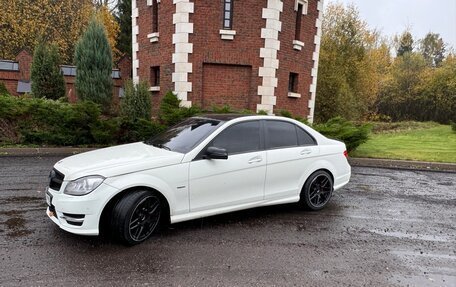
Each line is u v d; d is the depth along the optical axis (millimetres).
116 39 31891
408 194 7129
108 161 4176
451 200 6812
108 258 3732
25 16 24906
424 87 34844
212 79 13109
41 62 12773
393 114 37094
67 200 3811
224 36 12781
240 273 3555
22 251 3797
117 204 3951
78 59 12977
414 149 13008
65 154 9539
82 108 10000
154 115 14180
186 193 4359
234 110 11094
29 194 5840
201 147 4516
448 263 4012
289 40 13766
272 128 5281
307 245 4312
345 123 11453
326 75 23469
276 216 5332
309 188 5523
